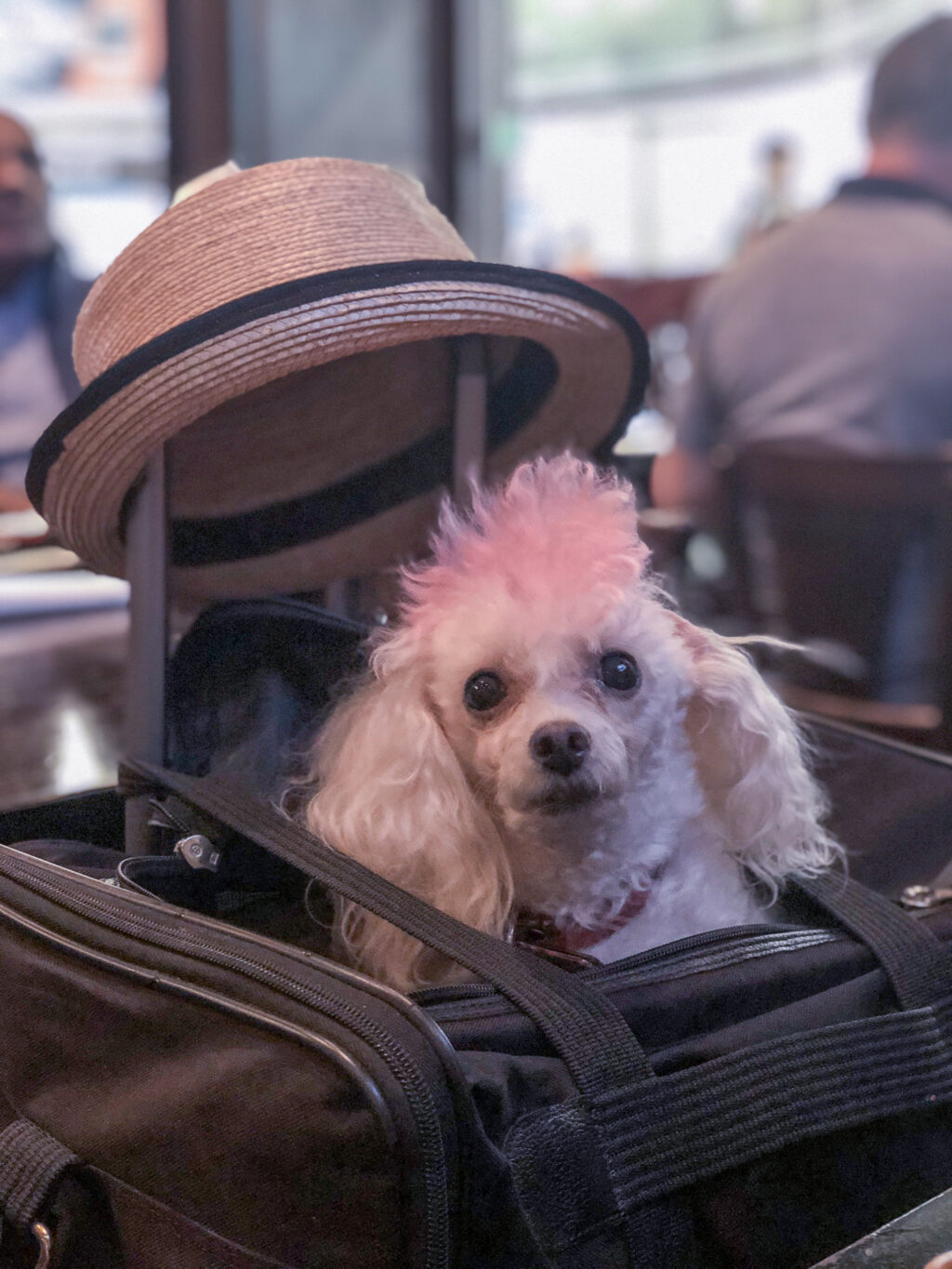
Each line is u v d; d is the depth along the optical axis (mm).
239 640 904
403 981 733
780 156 4418
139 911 634
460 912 742
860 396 2205
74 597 2221
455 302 785
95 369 843
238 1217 542
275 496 967
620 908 780
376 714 775
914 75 2135
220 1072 547
